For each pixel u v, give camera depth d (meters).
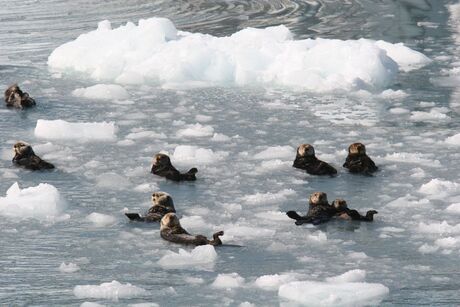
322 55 58.75
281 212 36.47
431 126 48.41
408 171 41.47
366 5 85.81
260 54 59.34
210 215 36.31
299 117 50.12
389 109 51.66
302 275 30.88
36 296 29.38
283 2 89.44
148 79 58.12
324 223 35.53
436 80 57.88
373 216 36.19
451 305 28.59
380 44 64.12
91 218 35.94
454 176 40.72
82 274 31.05
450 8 83.00
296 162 41.75
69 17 81.06
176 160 42.94
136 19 80.25
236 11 84.31
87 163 42.31
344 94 54.84
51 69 61.34
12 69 61.19
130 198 38.34
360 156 41.62
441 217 35.94
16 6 87.06
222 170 41.62
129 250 33.09
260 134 47.00
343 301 28.64
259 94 54.78
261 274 31.00
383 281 30.39
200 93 55.03
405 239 34.00
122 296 29.20
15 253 32.81
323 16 80.56
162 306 28.56
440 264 31.73
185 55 59.22
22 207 36.69
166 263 31.81
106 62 59.47
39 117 50.28
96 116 50.41
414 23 76.19
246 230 34.59
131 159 43.19
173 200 37.97
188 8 86.19
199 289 29.75
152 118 49.97
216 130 47.69
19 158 42.31
